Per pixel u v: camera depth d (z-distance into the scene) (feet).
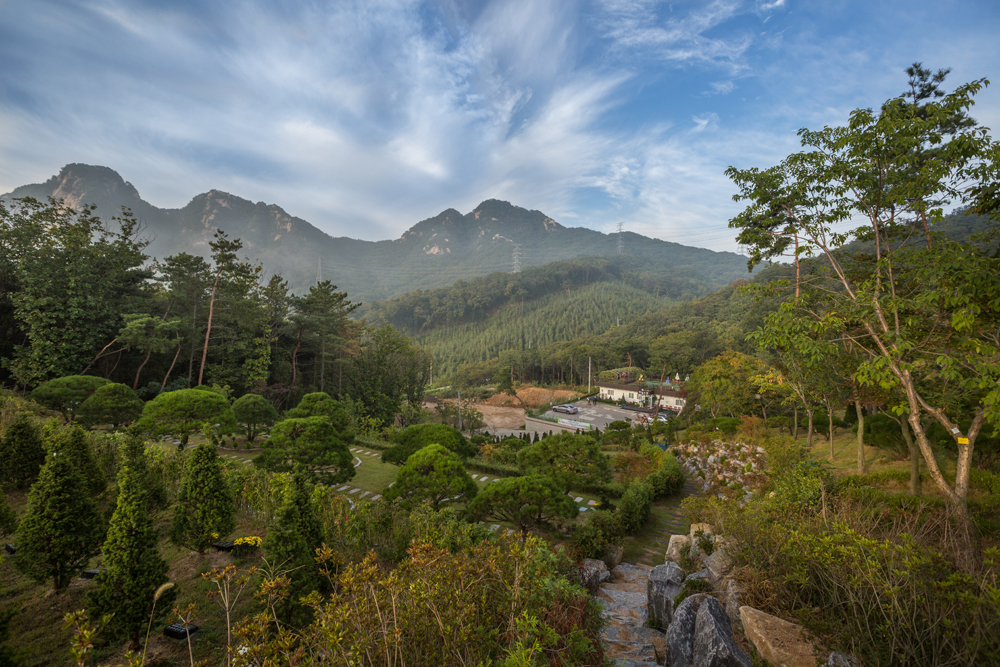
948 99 27.32
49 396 65.87
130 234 110.22
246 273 120.88
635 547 53.06
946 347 30.07
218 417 64.80
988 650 12.62
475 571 15.52
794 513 28.35
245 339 125.39
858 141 30.04
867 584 16.48
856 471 52.95
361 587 13.43
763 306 230.89
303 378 147.84
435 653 12.45
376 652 12.09
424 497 46.42
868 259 33.58
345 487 63.62
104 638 20.59
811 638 16.63
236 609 25.18
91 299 93.56
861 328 34.35
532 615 13.39
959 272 26.43
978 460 42.70
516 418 200.54
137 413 67.87
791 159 33.88
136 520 21.76
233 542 33.22
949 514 25.59
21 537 24.82
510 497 45.27
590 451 60.39
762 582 21.76
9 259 90.84
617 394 232.73
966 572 16.03
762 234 36.81
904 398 37.83
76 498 26.20
